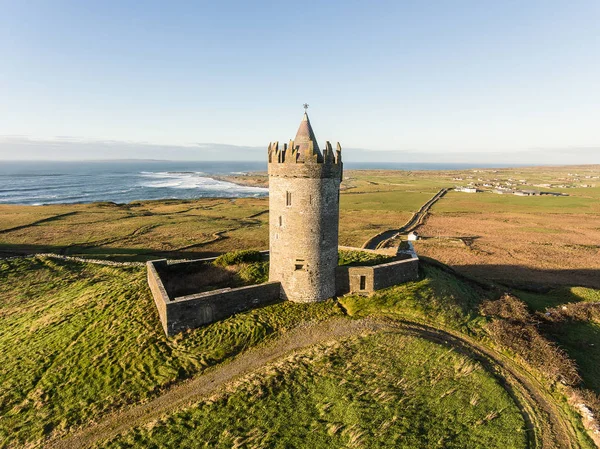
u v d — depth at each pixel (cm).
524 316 2886
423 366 2111
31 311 3172
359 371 2038
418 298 2866
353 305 2783
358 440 1573
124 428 1698
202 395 1895
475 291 3469
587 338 2709
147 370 2073
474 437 1645
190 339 2331
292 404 1789
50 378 2094
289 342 2355
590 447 1636
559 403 1938
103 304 2925
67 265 4369
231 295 2588
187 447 1548
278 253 2781
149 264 3127
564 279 4631
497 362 2258
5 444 1659
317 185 2602
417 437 1612
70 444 1625
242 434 1609
